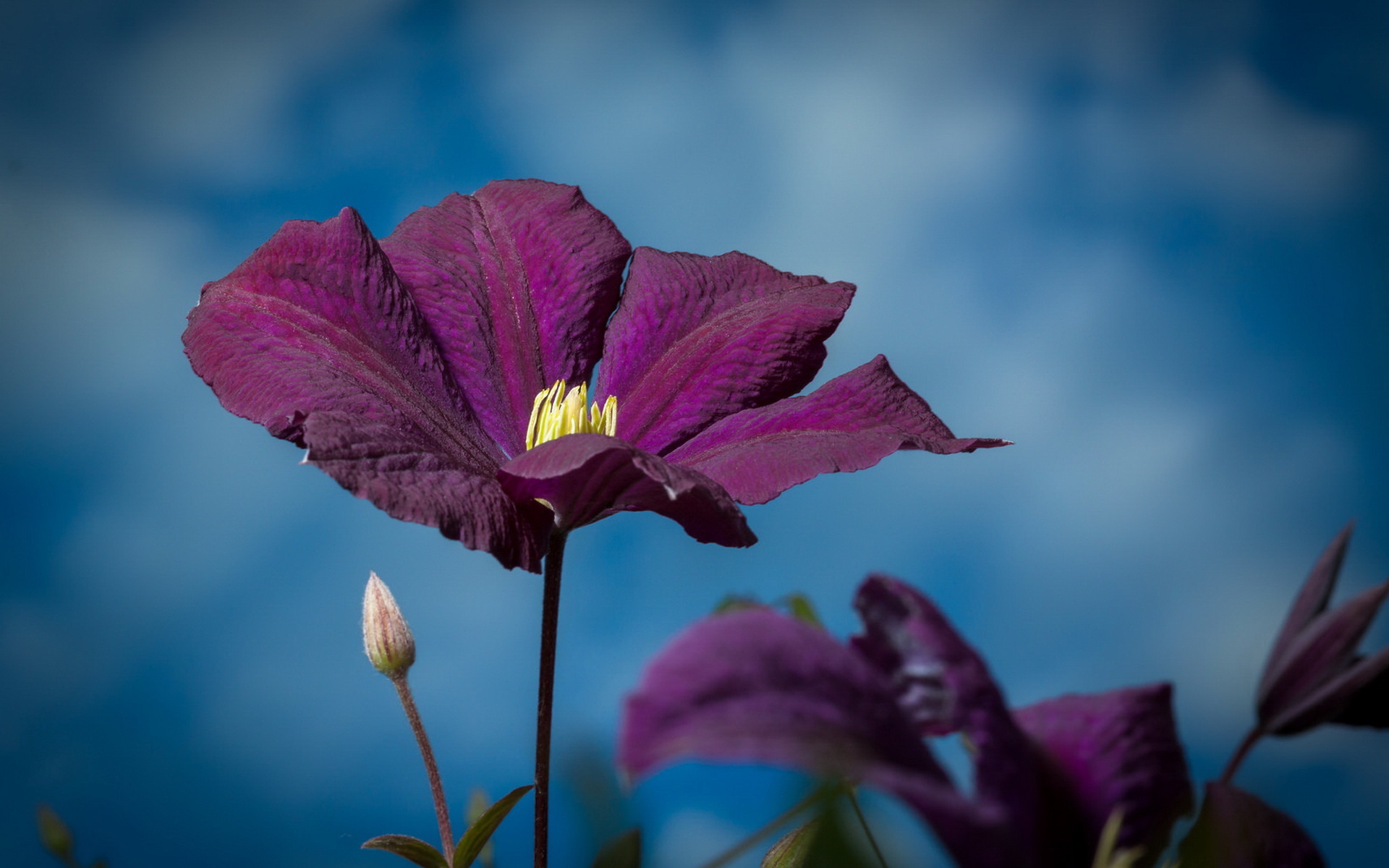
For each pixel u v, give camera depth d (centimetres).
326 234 28
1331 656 20
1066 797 20
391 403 27
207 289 27
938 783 17
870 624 19
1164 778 20
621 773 14
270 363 26
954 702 19
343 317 27
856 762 16
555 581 25
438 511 24
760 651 16
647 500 25
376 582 26
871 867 19
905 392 28
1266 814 20
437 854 25
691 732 15
